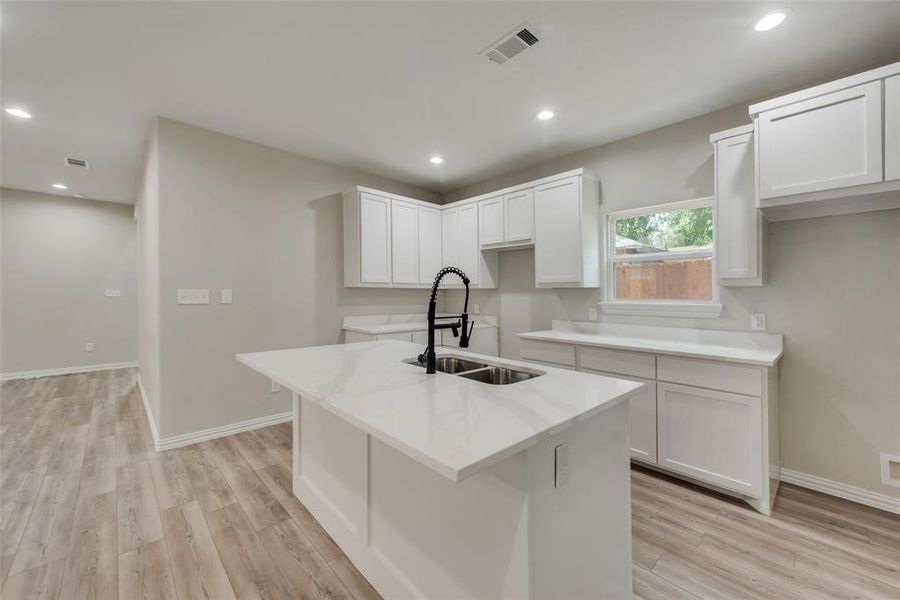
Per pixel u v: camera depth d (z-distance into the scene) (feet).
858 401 7.23
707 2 5.71
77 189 16.40
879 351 7.04
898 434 6.86
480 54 7.00
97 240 18.65
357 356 7.04
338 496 6.03
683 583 5.18
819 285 7.59
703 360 7.32
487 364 6.42
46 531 6.31
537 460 3.47
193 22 6.10
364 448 5.36
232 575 5.39
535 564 3.44
